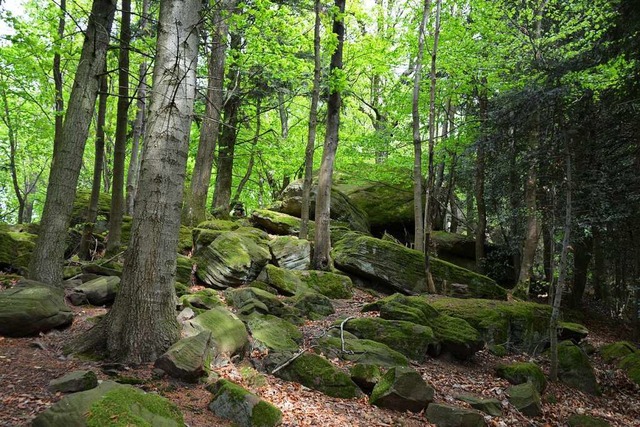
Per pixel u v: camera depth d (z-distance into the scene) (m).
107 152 23.98
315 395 6.05
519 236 16.66
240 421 4.55
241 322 6.91
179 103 5.77
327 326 8.77
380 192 18.94
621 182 10.59
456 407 6.13
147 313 5.50
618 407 8.50
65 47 11.21
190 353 5.30
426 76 16.47
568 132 9.23
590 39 13.36
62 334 6.28
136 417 3.46
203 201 14.81
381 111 20.05
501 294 12.77
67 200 8.15
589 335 13.95
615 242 15.03
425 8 14.13
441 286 12.48
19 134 21.17
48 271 7.88
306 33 14.46
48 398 4.25
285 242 12.47
